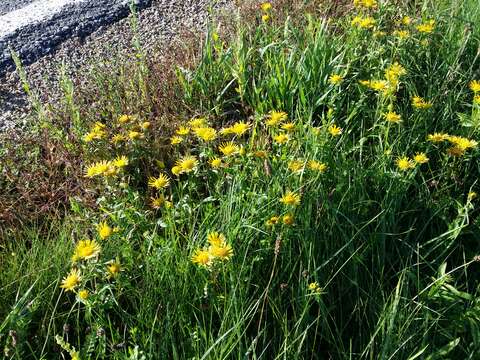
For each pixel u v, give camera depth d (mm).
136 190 981
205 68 1268
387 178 890
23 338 710
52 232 952
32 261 828
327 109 1167
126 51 1481
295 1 1538
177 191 902
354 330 747
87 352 675
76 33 1588
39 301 762
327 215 817
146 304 730
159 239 800
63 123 1195
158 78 1284
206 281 727
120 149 1060
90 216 914
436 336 718
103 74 1328
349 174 876
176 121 1153
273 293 763
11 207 974
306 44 1279
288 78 1163
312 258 760
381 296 764
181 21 1619
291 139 942
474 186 953
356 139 1076
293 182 849
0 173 1066
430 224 879
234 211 805
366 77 1199
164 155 1074
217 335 693
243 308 710
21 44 1526
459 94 1077
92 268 721
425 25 1212
